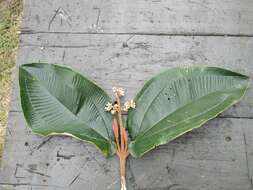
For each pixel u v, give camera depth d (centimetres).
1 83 51
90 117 41
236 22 46
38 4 48
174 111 40
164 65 44
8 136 43
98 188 41
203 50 45
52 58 45
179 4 47
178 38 45
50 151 42
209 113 39
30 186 41
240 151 41
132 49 45
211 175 40
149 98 41
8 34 53
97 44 46
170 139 38
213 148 41
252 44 45
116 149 40
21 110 44
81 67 45
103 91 41
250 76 43
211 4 47
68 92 41
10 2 54
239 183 40
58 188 41
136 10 47
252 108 42
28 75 41
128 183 40
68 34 46
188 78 41
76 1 48
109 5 47
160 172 40
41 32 47
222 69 40
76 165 41
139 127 40
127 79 44
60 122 40
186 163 41
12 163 42
